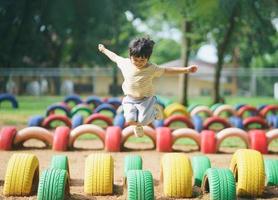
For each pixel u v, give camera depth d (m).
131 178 12.53
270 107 37.94
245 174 14.07
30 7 73.38
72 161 20.48
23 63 81.06
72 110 36.31
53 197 12.25
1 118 37.38
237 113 36.97
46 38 82.06
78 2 73.88
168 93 98.50
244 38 58.62
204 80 111.12
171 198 13.80
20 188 13.72
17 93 76.81
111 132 22.97
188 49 47.50
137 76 12.70
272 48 54.91
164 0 41.72
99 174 14.26
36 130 22.92
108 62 93.06
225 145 25.20
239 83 104.06
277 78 84.88
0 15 74.56
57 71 70.88
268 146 24.50
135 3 75.44
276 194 14.51
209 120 29.38
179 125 34.19
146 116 12.76
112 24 80.19
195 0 40.19
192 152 23.03
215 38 47.59
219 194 12.74
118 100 43.31
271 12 44.12
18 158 14.20
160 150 22.73
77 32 80.19
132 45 12.42
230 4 39.34
